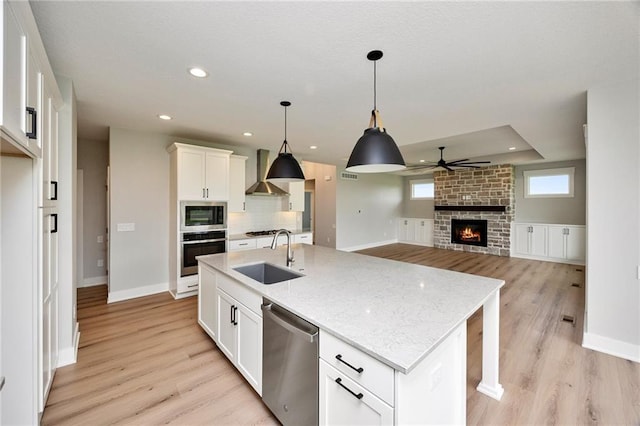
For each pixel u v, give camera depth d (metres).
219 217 4.35
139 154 4.06
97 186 4.77
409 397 1.09
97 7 1.53
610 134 2.48
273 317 1.67
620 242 2.46
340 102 2.91
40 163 1.57
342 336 1.23
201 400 1.96
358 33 1.77
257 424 1.75
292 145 5.01
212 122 3.61
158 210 4.24
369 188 8.64
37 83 1.51
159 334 2.91
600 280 2.54
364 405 1.17
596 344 2.57
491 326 1.99
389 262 2.71
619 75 2.31
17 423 1.49
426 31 1.75
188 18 1.63
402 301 1.63
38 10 1.55
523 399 1.96
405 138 4.36
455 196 8.03
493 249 7.34
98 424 1.74
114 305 3.73
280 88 2.59
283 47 1.93
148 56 2.05
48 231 1.83
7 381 1.47
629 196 2.41
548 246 6.56
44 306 1.76
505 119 3.46
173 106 3.05
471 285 1.94
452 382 1.43
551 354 2.51
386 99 2.84
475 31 1.75
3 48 1.03
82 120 3.54
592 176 2.56
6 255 1.48
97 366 2.34
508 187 7.05
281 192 5.25
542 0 1.48
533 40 1.84
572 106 3.00
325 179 7.99
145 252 4.14
